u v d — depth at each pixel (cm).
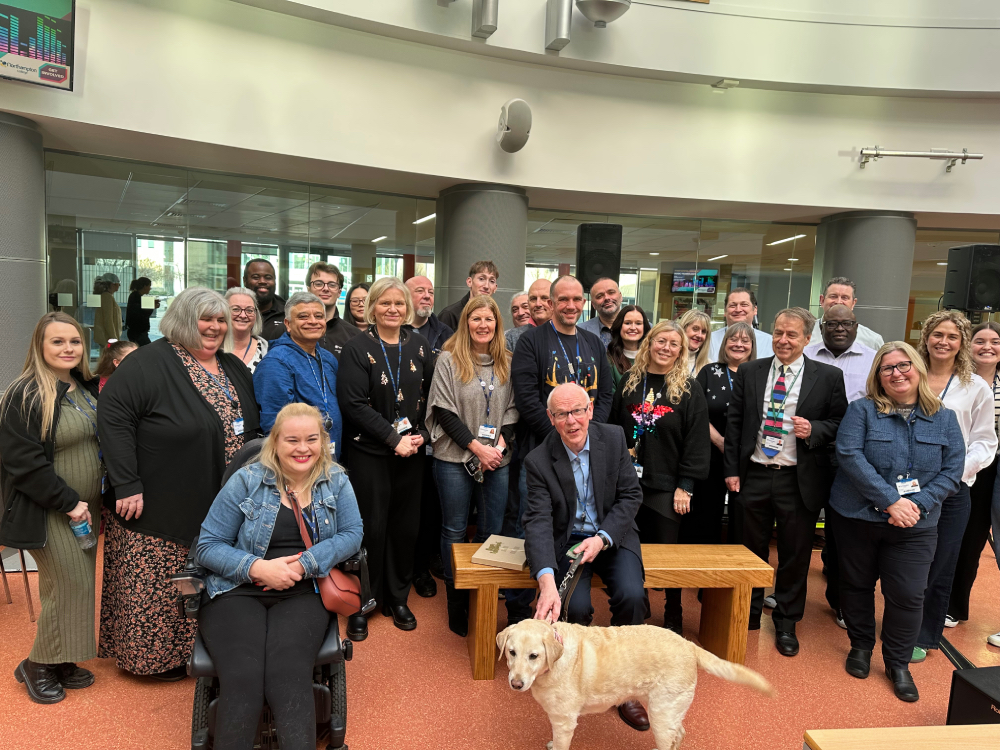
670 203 715
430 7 566
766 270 835
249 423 287
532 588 289
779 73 653
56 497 245
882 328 723
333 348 443
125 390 253
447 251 667
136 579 259
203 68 507
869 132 695
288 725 193
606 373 361
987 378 358
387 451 326
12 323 454
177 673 276
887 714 272
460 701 268
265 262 501
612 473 284
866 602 305
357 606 236
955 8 654
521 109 593
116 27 470
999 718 224
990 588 427
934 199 705
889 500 281
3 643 299
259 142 535
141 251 598
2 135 443
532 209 777
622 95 663
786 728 259
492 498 339
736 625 299
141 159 575
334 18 541
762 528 338
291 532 240
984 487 357
